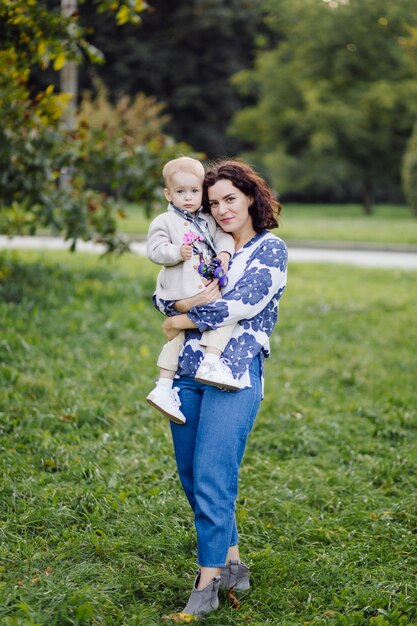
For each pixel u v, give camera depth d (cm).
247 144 4103
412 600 342
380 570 367
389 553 385
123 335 786
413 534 409
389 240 1972
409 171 2080
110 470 460
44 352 691
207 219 329
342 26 3241
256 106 3969
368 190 3381
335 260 1634
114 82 3719
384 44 3288
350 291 1164
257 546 394
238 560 344
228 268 324
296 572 362
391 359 769
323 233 2095
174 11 3769
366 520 423
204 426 316
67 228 936
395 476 489
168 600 337
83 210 937
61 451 476
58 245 1669
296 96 3428
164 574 353
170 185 325
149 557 370
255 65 3853
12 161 859
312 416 591
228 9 3738
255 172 334
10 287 920
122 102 2075
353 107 3234
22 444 488
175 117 3934
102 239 995
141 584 341
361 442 549
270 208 328
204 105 3897
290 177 3531
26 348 681
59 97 775
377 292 1162
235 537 342
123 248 1007
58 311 857
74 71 1680
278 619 325
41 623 300
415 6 3228
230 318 311
